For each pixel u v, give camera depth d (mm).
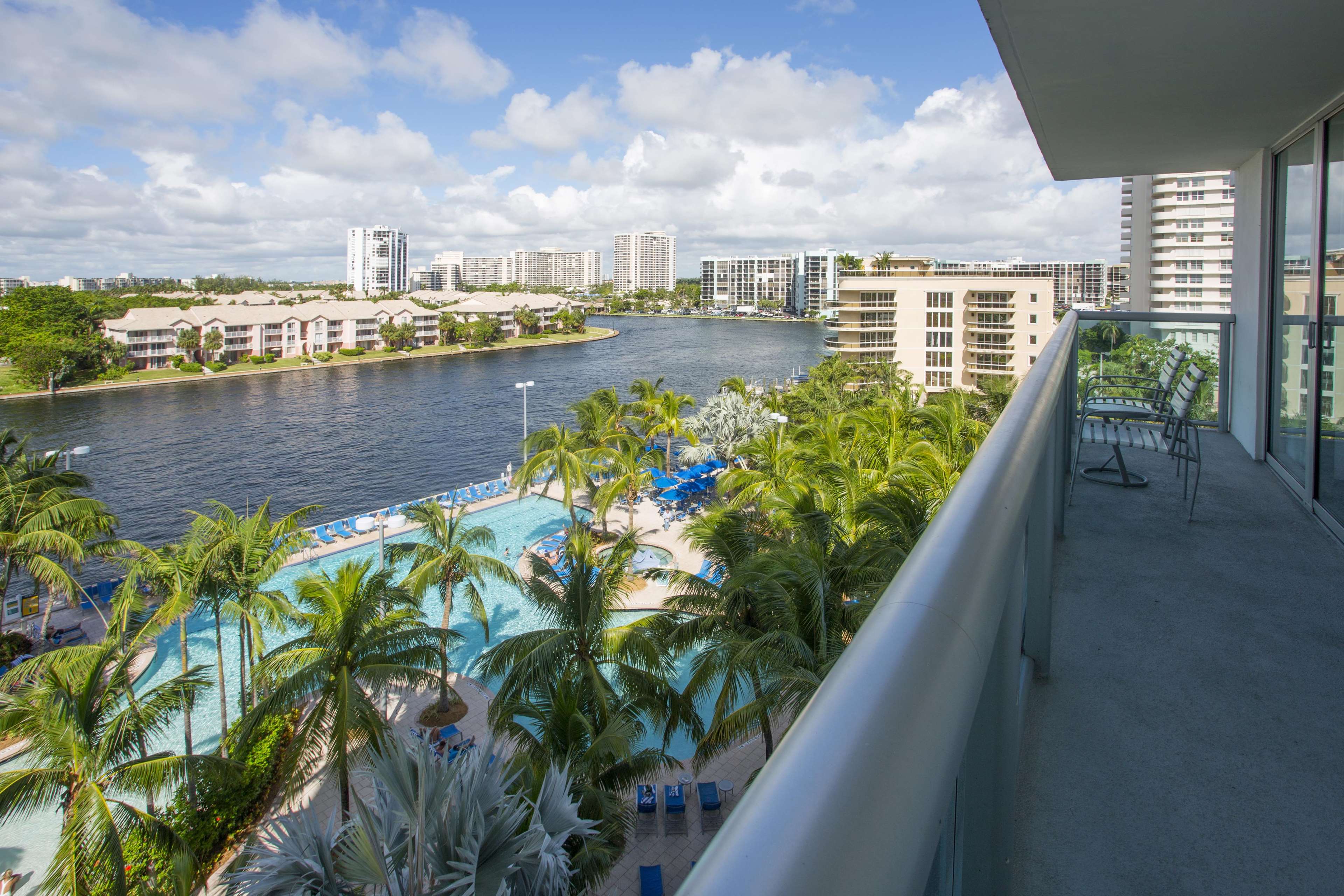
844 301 73312
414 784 8086
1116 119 4215
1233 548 3377
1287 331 4758
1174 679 2260
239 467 53500
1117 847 1591
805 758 477
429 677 16281
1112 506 4109
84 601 29625
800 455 25234
